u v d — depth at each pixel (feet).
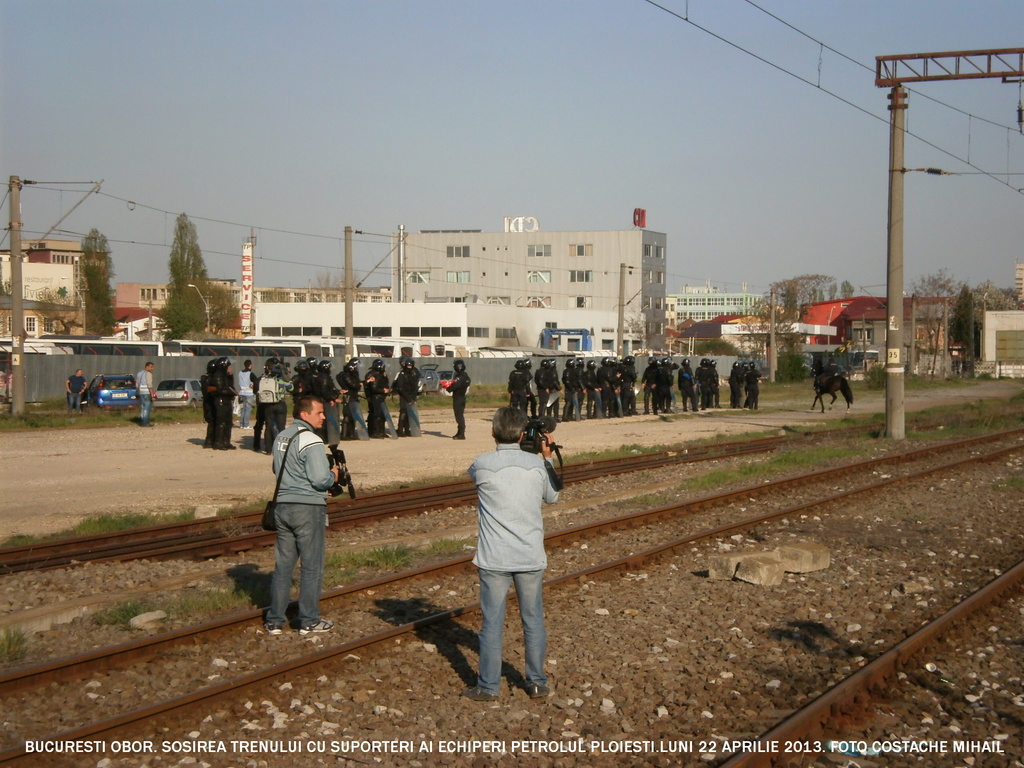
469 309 261.44
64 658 21.90
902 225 80.79
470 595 30.30
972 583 32.83
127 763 17.43
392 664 23.26
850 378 235.81
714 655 24.58
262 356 172.24
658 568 34.60
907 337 323.16
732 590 31.30
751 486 53.93
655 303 352.49
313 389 64.59
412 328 263.70
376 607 28.63
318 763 17.84
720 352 338.75
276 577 25.53
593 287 341.82
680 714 20.48
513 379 88.33
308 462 25.26
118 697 20.68
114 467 62.75
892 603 29.96
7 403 124.36
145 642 23.16
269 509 25.58
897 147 78.64
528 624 21.44
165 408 125.59
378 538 39.70
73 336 167.12
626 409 117.39
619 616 28.07
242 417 94.22
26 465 63.77
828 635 26.32
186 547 36.01
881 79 76.33
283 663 21.86
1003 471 64.75
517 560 21.03
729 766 17.04
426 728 19.53
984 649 25.13
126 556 34.65
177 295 300.81
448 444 77.87
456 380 81.66
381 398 82.07
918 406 146.10
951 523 44.70
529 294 346.74
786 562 34.09
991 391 203.41
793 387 202.28
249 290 264.52
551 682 22.36
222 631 25.16
